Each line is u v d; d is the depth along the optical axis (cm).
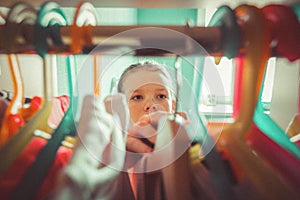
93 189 43
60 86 49
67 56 47
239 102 47
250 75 45
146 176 45
